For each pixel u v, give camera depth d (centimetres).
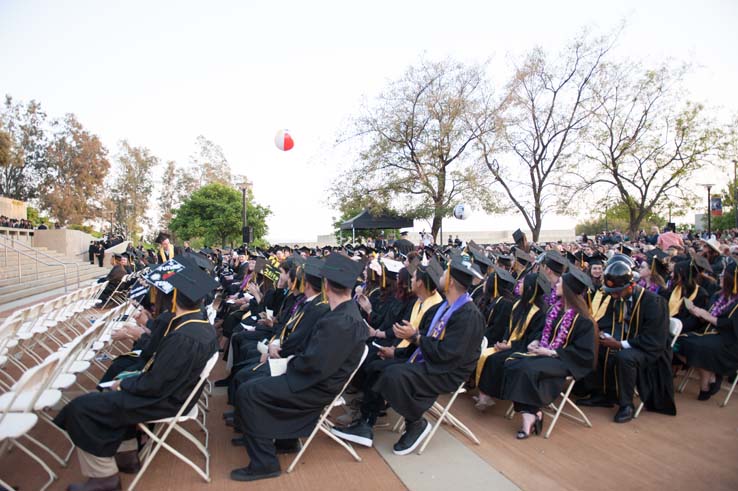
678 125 1909
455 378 379
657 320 442
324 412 371
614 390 465
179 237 2894
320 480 331
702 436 398
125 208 5247
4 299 1255
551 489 317
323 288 421
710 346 470
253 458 334
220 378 588
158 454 373
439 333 391
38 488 318
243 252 1372
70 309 730
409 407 363
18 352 560
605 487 318
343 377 349
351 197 2169
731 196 3106
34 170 4734
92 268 2217
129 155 5269
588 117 1961
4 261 1691
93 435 299
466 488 319
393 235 3231
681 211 2003
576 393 515
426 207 2067
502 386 423
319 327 348
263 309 641
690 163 1916
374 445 391
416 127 2112
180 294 335
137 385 310
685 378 522
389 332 510
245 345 522
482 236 4266
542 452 376
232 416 435
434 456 370
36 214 3853
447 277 393
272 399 336
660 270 587
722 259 690
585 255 909
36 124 4753
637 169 1983
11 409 308
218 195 2898
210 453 376
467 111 2048
